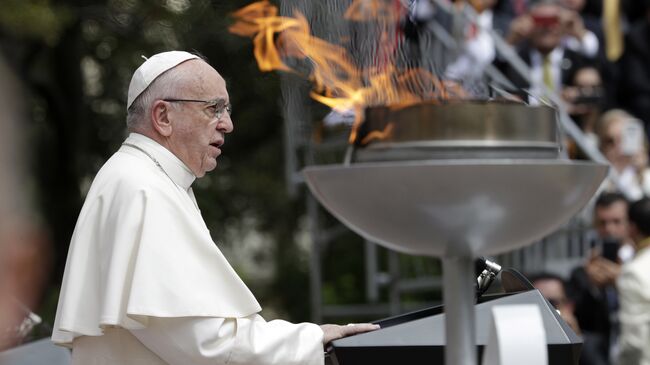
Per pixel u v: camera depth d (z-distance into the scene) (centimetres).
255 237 5106
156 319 1070
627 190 2564
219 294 1087
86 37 4222
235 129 4650
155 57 1186
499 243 693
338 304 4288
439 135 675
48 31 3181
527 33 2942
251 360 1064
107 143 4588
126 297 1076
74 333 1116
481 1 3053
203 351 1066
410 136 680
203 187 4734
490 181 644
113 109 4559
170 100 1163
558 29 2931
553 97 2680
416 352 987
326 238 3459
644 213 2144
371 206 675
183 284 1067
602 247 2314
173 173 1156
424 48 1401
